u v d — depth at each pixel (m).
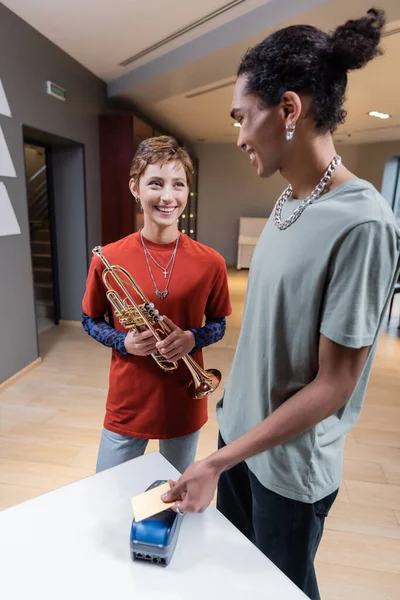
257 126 0.59
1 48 2.38
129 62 3.30
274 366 0.69
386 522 1.58
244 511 0.93
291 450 0.69
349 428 0.75
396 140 6.39
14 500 1.64
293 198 0.69
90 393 2.57
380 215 0.54
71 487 0.71
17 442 2.03
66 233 3.76
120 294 1.03
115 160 3.80
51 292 4.41
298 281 0.61
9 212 2.57
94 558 0.57
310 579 0.78
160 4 2.32
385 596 1.28
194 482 0.57
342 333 0.55
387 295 0.57
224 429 0.87
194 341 1.00
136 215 3.93
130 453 1.12
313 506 0.73
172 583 0.54
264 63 0.56
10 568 0.55
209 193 7.79
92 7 2.38
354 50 0.54
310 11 2.03
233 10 2.35
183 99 4.14
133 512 0.64
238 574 0.56
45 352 3.26
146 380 1.05
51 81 2.92
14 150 2.57
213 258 1.08
